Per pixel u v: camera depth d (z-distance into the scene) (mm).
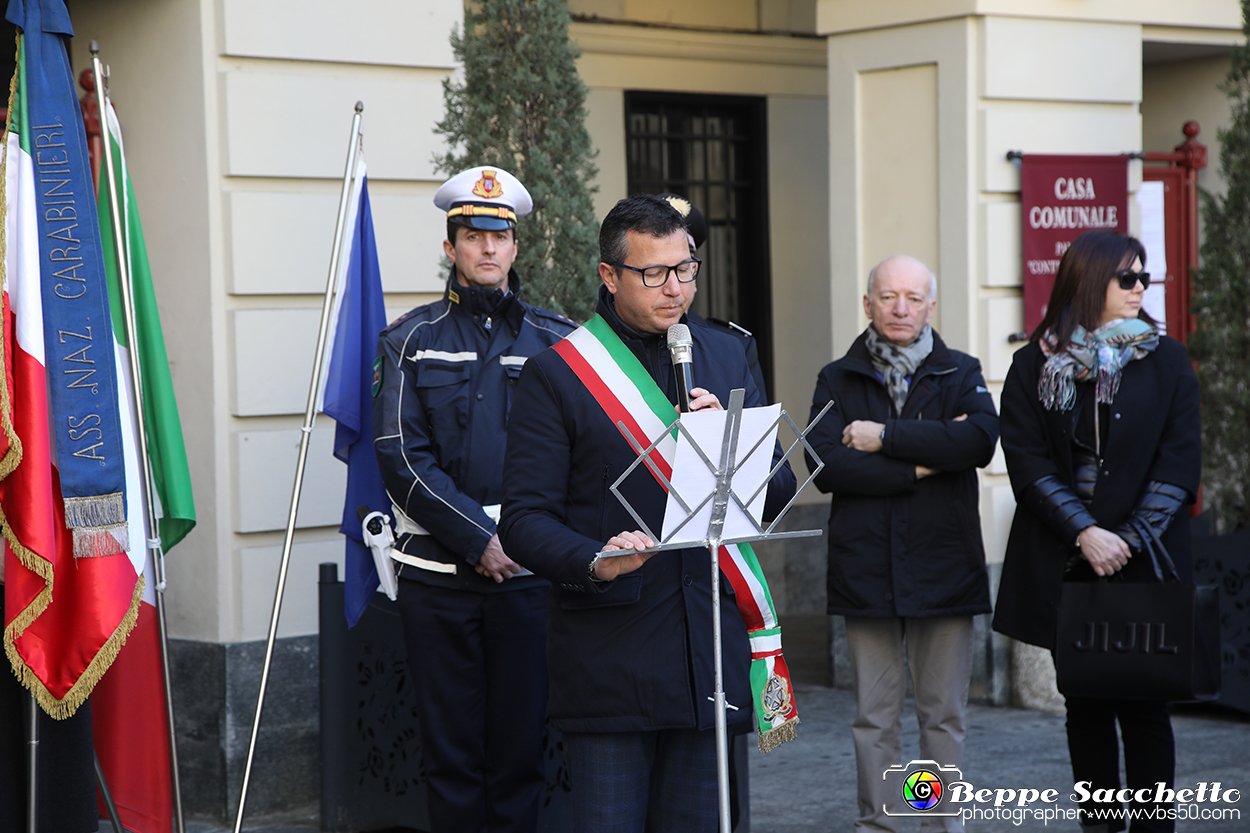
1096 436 4020
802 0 8898
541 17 4766
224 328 4980
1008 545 4203
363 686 4707
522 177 4703
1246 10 6750
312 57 5098
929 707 4199
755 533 2672
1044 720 6254
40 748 3602
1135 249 4082
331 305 4090
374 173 5246
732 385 3059
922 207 6715
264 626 5008
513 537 2855
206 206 4949
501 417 4035
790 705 2975
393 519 4223
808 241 8992
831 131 6992
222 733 4930
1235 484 6852
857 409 4301
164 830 3840
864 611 4160
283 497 5051
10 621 3453
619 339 2953
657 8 8398
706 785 2953
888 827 4199
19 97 3578
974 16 6484
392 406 3982
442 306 4137
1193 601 3836
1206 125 7762
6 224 3506
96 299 3588
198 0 4910
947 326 6633
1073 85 6707
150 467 3811
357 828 4727
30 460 3441
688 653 2867
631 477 2893
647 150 8516
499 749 4082
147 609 3850
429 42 5332
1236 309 6867
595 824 2891
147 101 5105
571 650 2904
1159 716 4012
